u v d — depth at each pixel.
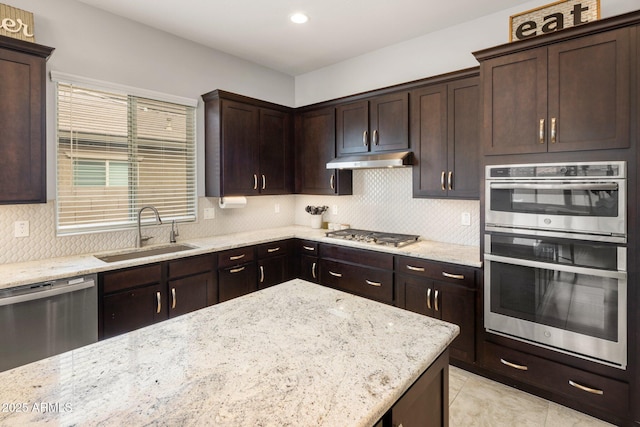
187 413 0.79
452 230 3.17
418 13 2.83
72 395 0.86
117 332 2.39
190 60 3.37
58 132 2.60
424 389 1.09
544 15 2.28
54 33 2.54
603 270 1.97
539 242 2.19
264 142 3.71
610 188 1.92
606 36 1.93
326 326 1.28
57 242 2.60
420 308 2.78
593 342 2.02
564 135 2.07
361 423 0.77
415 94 3.03
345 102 3.53
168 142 3.24
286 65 4.05
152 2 2.66
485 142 2.40
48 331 2.08
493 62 2.35
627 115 1.88
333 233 3.61
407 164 3.04
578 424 2.03
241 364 1.01
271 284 3.49
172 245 3.15
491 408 2.18
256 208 4.05
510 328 2.33
